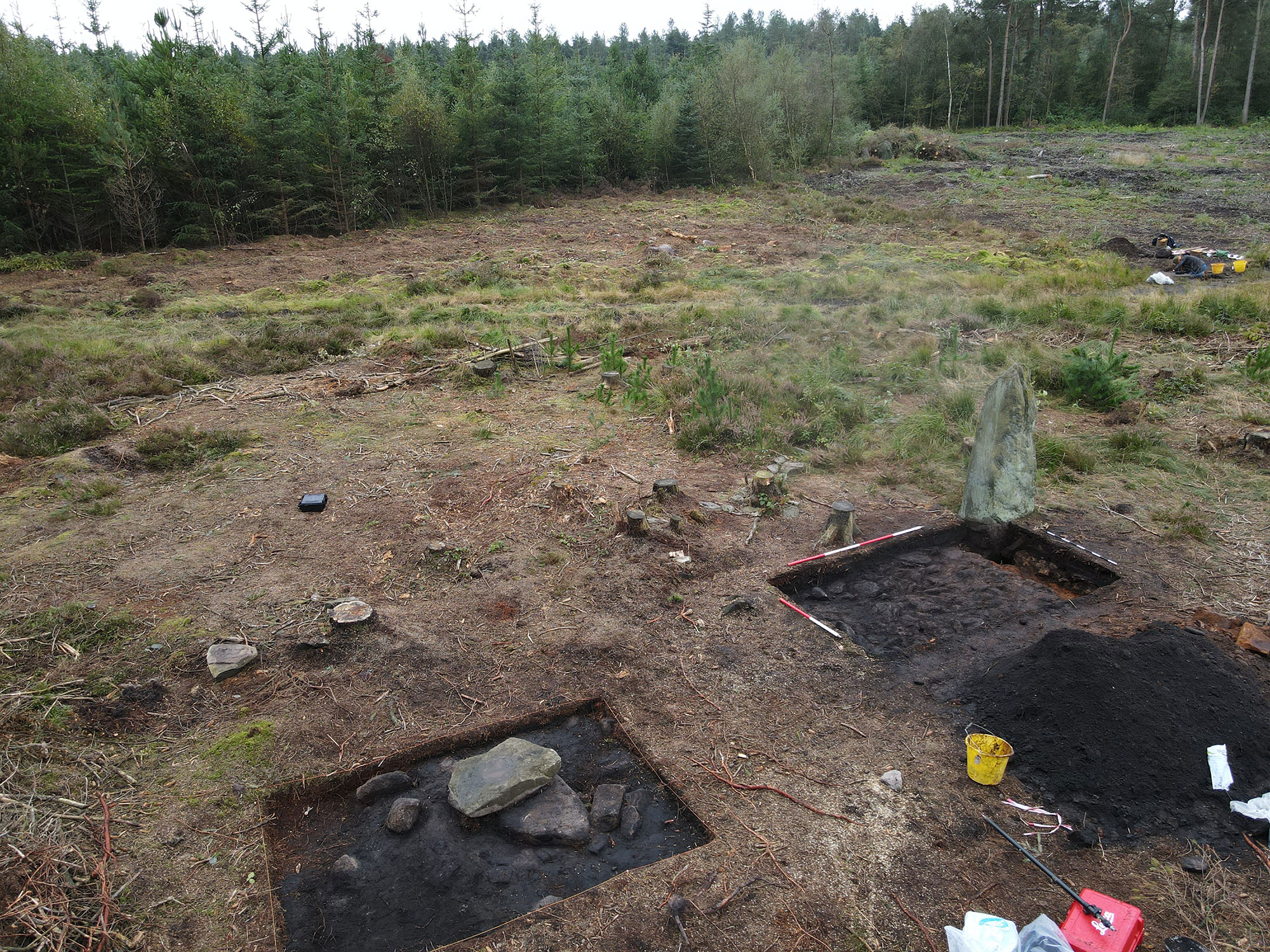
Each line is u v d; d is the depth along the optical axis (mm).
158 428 7887
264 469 6961
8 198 19016
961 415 8023
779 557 5547
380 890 3219
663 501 6199
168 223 21219
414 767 3846
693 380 8625
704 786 3627
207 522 6008
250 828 3395
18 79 19641
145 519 6055
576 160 29328
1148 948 2869
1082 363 8531
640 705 4148
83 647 4465
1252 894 3057
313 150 22562
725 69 31234
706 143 31125
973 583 5301
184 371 9539
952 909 3033
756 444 7367
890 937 2926
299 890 3217
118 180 19656
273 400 8828
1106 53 50531
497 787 3527
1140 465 6977
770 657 4527
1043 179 27672
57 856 3148
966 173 30281
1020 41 51812
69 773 3611
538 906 3111
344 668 4387
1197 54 45875
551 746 3967
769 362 9500
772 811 3488
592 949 2875
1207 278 14859
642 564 5398
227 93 21312
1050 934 2768
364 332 11586
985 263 16234
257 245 20812
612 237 21062
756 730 3986
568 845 3400
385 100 25234
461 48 27391
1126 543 5664
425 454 7258
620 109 30875
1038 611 4938
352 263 18422
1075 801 3490
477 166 26359
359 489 6535
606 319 12070
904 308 12211
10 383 9055
